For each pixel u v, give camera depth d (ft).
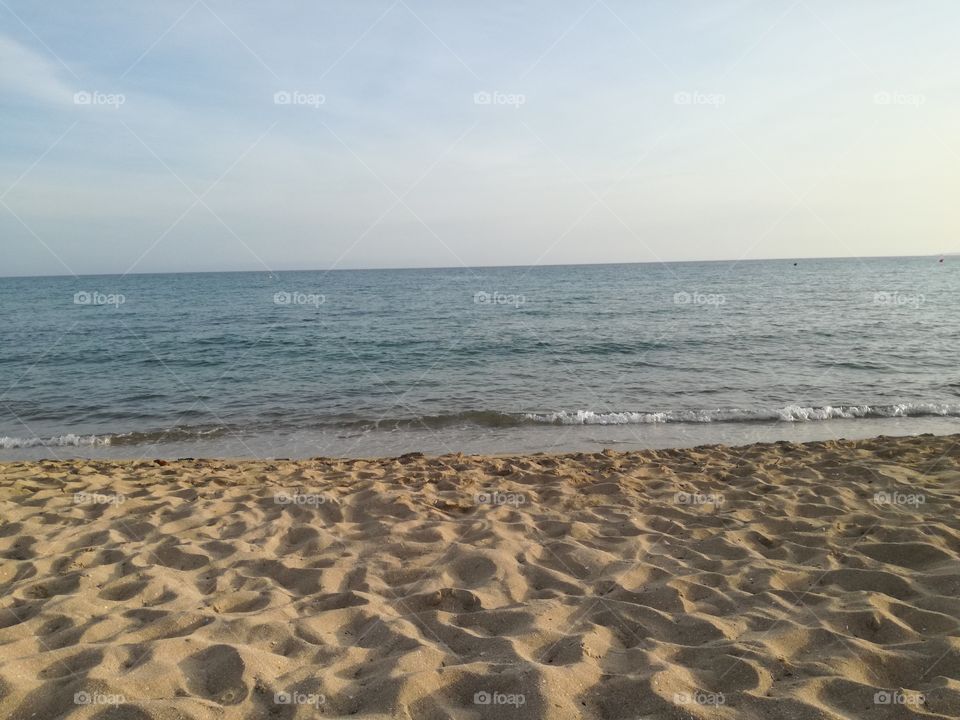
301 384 53.16
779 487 20.74
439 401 46.16
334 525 17.93
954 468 22.45
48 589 13.39
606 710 8.98
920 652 10.26
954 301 118.52
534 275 302.86
